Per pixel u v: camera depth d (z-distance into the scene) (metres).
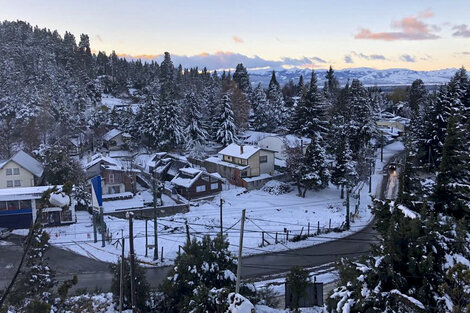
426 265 13.15
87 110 86.00
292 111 86.38
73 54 139.50
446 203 19.58
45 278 17.05
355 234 39.88
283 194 53.91
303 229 40.69
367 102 71.44
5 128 71.56
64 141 70.31
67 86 98.31
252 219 43.38
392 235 14.23
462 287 9.64
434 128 51.25
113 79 138.12
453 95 51.50
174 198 51.19
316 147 52.34
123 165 59.44
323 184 52.50
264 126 87.56
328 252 34.88
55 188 7.44
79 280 28.66
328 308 15.66
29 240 7.53
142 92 125.75
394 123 100.81
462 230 13.72
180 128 71.31
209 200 50.91
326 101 84.50
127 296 20.64
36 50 124.50
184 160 63.00
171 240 37.09
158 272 30.64
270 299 22.17
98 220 42.22
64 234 38.31
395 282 13.71
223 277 19.59
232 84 100.25
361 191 55.34
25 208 39.50
